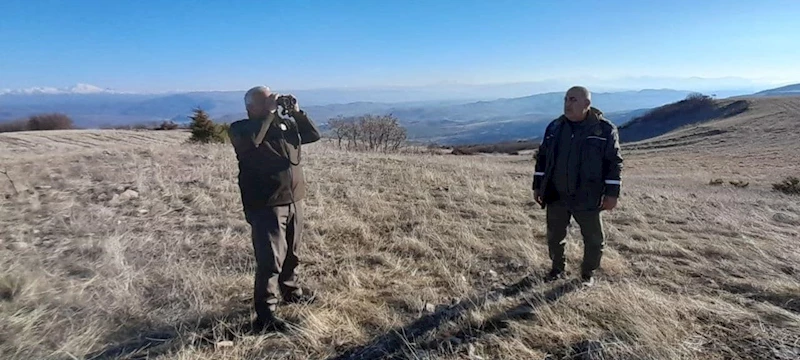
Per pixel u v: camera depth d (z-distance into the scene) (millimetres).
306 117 3268
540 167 3834
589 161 3477
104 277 3639
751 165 28562
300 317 3107
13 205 5652
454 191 7555
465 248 4656
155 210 5668
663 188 12742
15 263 3674
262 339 2834
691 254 4527
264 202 2990
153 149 12750
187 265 3957
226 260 4184
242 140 2916
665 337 2826
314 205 6180
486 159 31969
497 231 5312
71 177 7559
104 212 5383
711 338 2867
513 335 2918
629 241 4941
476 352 2742
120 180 7355
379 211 5965
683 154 37844
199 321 3053
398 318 3160
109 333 2879
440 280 3873
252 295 3475
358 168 10297
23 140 26125
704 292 3627
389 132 33875
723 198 8852
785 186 13484
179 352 2658
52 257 3967
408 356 2680
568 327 2980
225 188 7059
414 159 15008
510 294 3604
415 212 5961
